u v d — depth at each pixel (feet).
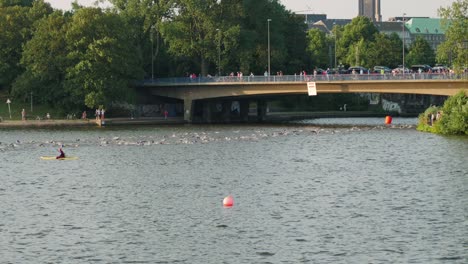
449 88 640.58
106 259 243.81
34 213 308.81
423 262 236.22
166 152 515.91
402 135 609.42
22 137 641.81
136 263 239.50
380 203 318.86
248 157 483.10
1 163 469.98
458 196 331.16
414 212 299.99
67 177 407.23
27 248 256.32
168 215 302.04
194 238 266.36
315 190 352.90
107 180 393.91
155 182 383.65
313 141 580.71
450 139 559.79
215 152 512.63
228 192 350.64
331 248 251.80
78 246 258.16
